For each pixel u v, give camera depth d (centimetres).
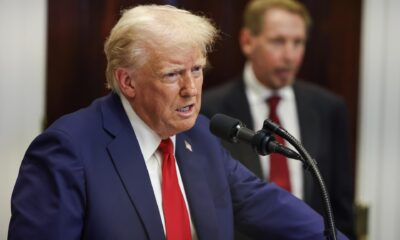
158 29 291
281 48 523
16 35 572
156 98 299
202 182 330
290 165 514
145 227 296
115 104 321
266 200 345
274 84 529
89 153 297
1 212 580
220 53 611
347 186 554
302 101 541
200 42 297
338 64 612
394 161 614
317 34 611
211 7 604
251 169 489
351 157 613
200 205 322
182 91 297
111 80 314
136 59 296
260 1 541
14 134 581
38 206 282
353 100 612
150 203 301
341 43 610
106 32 588
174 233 307
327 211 276
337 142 552
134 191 299
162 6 305
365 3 602
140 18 294
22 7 571
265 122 288
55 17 579
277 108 536
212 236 319
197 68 302
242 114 526
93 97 593
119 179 300
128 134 312
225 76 612
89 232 289
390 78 606
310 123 533
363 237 617
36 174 290
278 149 282
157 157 321
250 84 540
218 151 348
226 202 333
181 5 597
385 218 620
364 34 605
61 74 585
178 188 319
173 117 302
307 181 514
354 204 589
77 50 586
